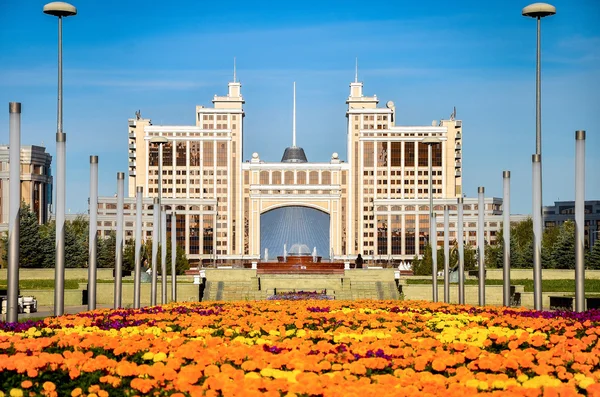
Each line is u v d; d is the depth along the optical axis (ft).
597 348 94.07
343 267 400.67
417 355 85.61
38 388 70.79
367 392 65.41
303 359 79.36
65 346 92.32
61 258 138.92
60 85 164.86
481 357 79.36
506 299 181.68
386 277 325.01
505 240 182.39
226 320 126.52
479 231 200.85
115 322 123.95
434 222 237.66
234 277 321.93
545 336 105.50
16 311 118.21
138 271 198.80
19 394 67.36
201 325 117.80
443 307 161.58
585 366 78.64
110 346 90.94
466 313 145.18
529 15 172.55
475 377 72.74
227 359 82.17
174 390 69.87
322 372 78.28
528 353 84.28
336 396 65.05
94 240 162.71
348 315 136.46
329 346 88.22
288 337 107.96
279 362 78.64
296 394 66.23
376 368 79.05
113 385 71.36
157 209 221.05
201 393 66.95
